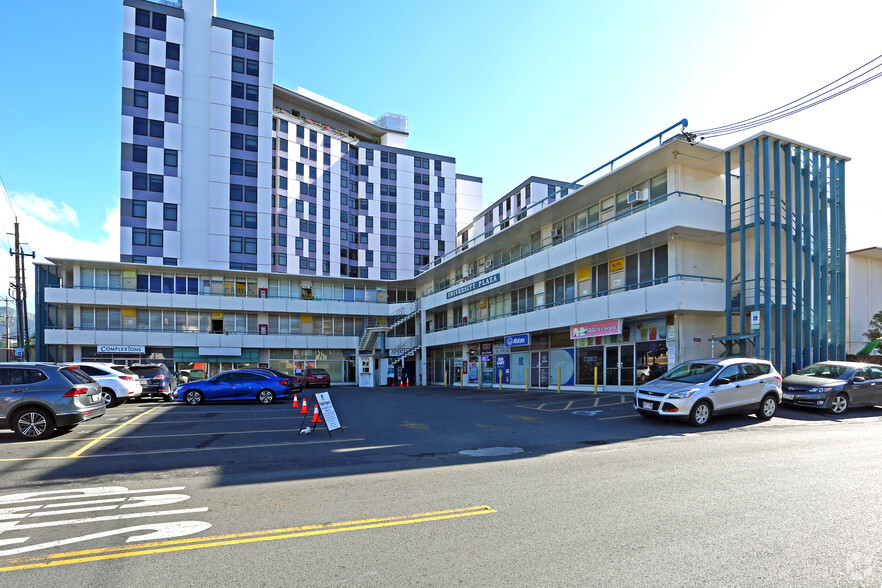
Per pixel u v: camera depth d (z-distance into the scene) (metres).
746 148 17.52
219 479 7.19
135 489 6.62
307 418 14.63
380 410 16.83
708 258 19.19
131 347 37.56
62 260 37.00
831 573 3.72
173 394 23.00
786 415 13.31
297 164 56.44
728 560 3.97
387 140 69.56
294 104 61.59
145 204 44.84
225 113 48.84
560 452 8.98
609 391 21.80
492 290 30.70
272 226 53.44
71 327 36.97
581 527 4.78
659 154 17.86
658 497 5.73
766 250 16.33
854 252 22.27
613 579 3.67
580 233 23.88
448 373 39.19
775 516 4.99
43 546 4.51
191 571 3.94
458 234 63.41
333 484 6.77
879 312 21.83
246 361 41.50
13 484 6.99
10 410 10.55
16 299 33.06
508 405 17.62
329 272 58.06
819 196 18.58
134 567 4.03
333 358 44.19
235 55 49.97
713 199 18.45
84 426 12.88
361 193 62.91
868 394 13.90
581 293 24.16
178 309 39.97
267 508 5.64
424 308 40.44
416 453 9.10
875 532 4.52
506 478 6.90
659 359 19.31
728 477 6.61
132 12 46.31
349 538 4.62
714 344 18.81
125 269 38.94
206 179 47.34
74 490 6.60
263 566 4.02
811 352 17.34
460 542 4.46
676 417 11.79
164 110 46.50
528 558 4.08
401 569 3.92
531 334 28.30
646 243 19.48
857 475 6.56
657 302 18.03
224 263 47.09
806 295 17.58
